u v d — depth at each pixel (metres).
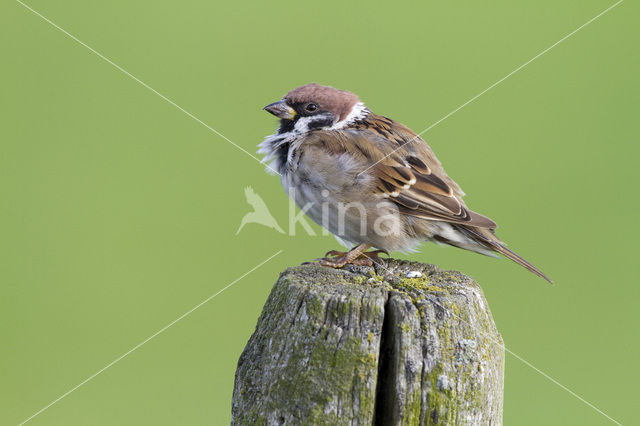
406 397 5.32
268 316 5.84
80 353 11.86
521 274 12.84
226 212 13.59
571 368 11.30
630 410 10.59
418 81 15.30
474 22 17.52
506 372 11.78
